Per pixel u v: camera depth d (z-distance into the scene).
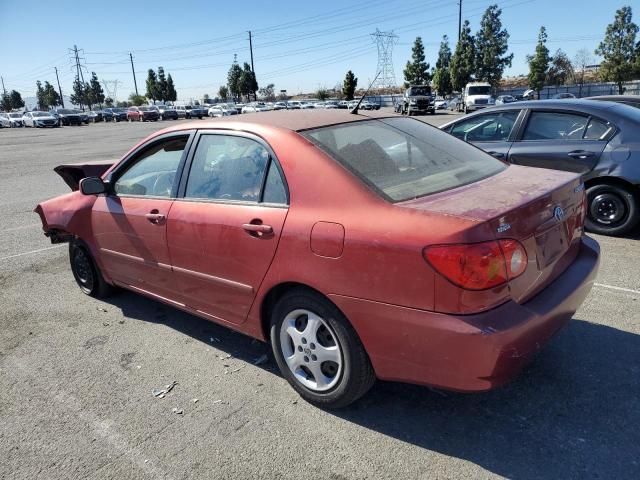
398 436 2.77
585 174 5.87
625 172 5.60
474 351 2.29
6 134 39.16
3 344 4.10
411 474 2.50
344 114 3.51
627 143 5.64
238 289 3.22
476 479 2.45
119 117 60.62
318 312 2.82
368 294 2.54
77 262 4.96
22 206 9.79
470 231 2.29
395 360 2.55
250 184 3.16
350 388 2.81
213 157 3.47
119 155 18.31
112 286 4.89
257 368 3.54
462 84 62.75
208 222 3.31
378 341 2.57
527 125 6.35
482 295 2.30
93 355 3.84
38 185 12.33
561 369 3.29
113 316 4.52
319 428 2.87
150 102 93.12
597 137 5.86
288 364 3.11
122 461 2.70
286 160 2.98
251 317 3.24
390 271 2.46
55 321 4.47
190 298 3.66
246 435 2.85
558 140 6.10
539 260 2.63
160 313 4.54
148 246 3.85
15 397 3.34
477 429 2.79
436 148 3.38
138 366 3.65
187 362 3.67
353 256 2.57
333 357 2.85
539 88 63.06
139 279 4.13
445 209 2.46
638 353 3.44
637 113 5.89
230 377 3.44
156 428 2.95
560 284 2.79
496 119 6.66
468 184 2.93
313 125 3.19
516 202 2.54
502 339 2.29
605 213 5.94
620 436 2.67
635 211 5.75
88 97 99.56
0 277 5.66
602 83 61.59
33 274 5.73
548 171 3.31
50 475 2.63
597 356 3.42
